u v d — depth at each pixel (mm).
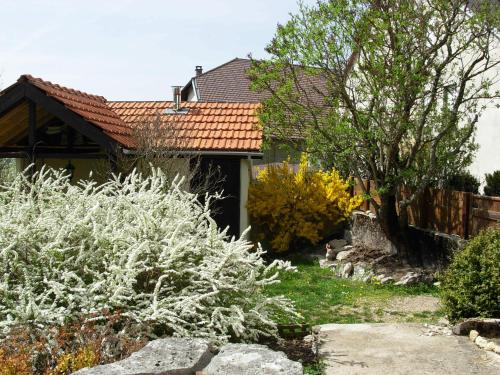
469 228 11117
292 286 11156
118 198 7328
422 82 10938
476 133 14461
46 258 6238
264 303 6617
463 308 7996
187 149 13992
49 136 15492
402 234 12172
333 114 11734
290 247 15273
